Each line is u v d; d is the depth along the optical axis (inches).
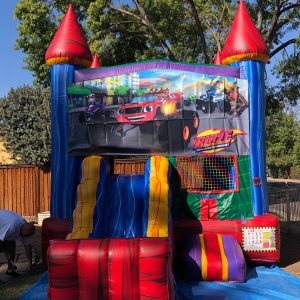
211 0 762.2
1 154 710.5
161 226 230.8
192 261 249.9
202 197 289.4
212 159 291.6
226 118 290.8
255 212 287.4
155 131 291.9
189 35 798.5
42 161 564.4
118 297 182.4
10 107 588.1
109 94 297.1
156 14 701.9
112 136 295.9
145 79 294.4
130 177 274.7
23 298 220.5
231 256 253.3
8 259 273.1
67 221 289.1
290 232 424.2
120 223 251.4
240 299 220.8
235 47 293.1
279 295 226.5
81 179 263.4
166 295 183.5
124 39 776.3
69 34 305.6
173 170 290.8
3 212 273.1
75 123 300.7
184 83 292.0
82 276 184.4
